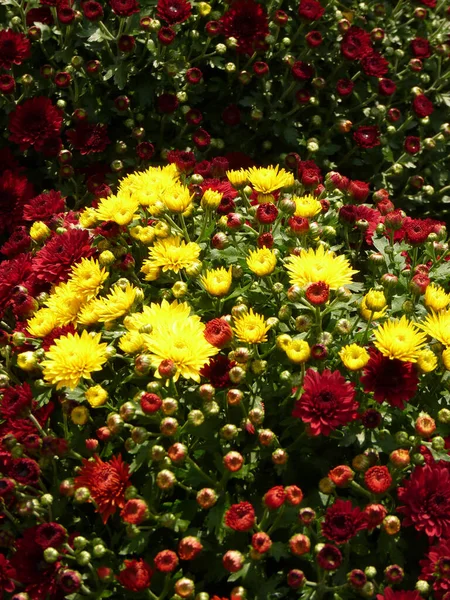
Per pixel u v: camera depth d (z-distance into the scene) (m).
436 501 0.64
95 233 0.83
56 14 1.04
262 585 0.64
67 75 1.02
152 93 1.06
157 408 0.65
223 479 0.67
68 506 0.72
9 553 0.72
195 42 1.06
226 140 1.10
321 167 1.11
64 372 0.68
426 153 1.13
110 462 0.68
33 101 1.03
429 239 0.82
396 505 0.68
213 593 0.69
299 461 0.71
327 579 0.66
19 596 0.64
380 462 0.71
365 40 1.08
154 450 0.65
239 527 0.62
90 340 0.69
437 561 0.63
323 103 1.13
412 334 0.67
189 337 0.68
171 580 0.66
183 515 0.67
